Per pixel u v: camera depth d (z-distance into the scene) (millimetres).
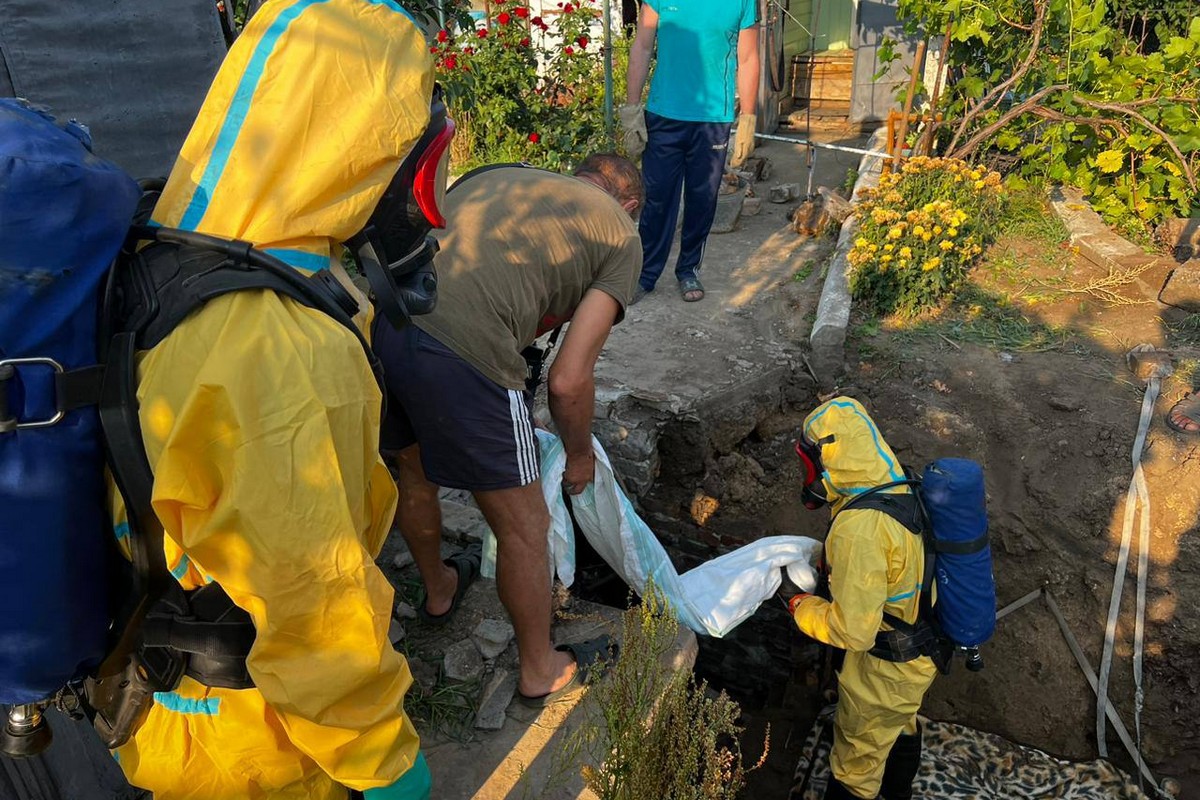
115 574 1216
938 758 4055
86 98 2906
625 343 4785
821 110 9422
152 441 1076
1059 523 4047
